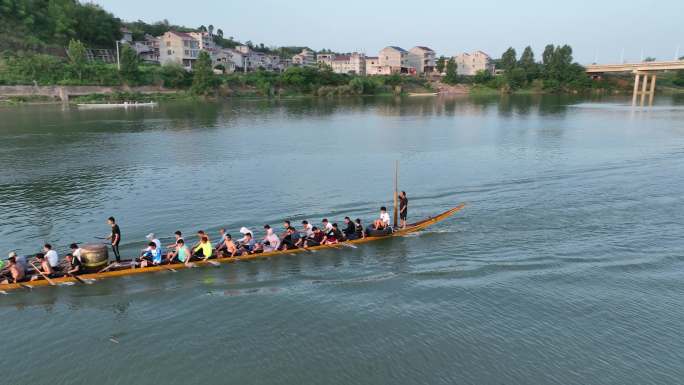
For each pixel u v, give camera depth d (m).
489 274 20.25
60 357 15.01
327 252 22.72
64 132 62.25
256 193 32.66
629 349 15.26
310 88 142.62
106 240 23.97
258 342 15.76
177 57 146.62
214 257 21.34
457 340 15.79
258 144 53.88
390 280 19.84
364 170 40.09
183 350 15.36
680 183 34.12
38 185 34.66
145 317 17.16
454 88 166.25
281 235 23.67
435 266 21.08
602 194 31.53
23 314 17.25
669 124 72.56
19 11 128.38
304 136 60.56
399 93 153.50
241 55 172.75
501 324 16.62
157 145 52.66
